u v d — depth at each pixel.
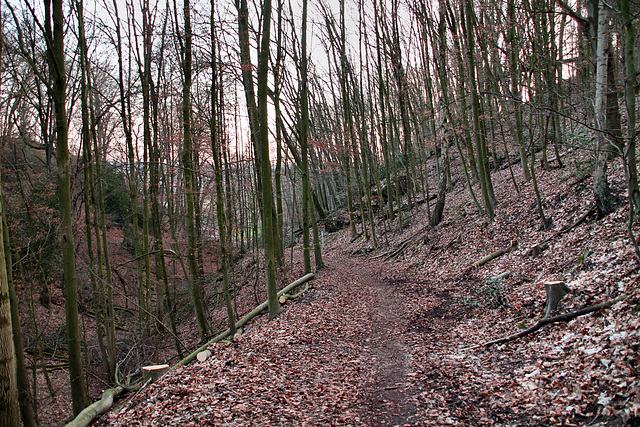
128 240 23.05
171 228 15.37
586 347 4.85
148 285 13.41
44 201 12.83
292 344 8.22
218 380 6.45
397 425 4.57
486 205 14.74
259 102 10.91
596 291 6.22
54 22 6.65
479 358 6.19
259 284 16.92
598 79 8.19
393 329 8.86
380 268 17.66
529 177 15.74
